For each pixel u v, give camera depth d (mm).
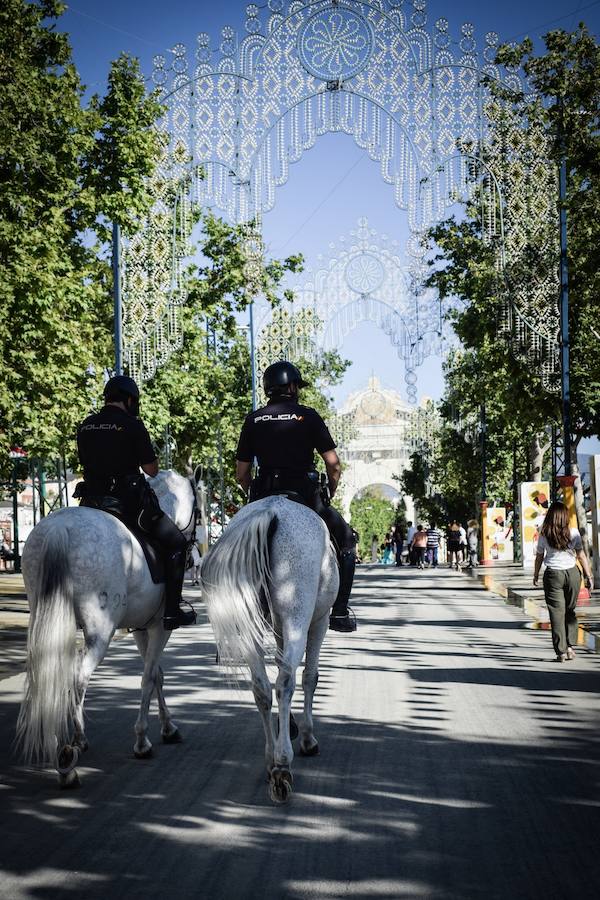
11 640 16109
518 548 52406
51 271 22547
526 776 6977
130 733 8680
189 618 7965
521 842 5520
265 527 6422
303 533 6570
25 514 50188
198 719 9328
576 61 21344
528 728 8648
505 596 27406
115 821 5938
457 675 11844
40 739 6551
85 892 4770
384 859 5238
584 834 5668
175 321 24969
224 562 6391
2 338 21000
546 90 21703
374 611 22172
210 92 22500
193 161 22797
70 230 25516
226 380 44250
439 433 60250
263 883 4887
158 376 36719
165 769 7266
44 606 6520
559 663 12961
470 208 24984
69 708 6793
